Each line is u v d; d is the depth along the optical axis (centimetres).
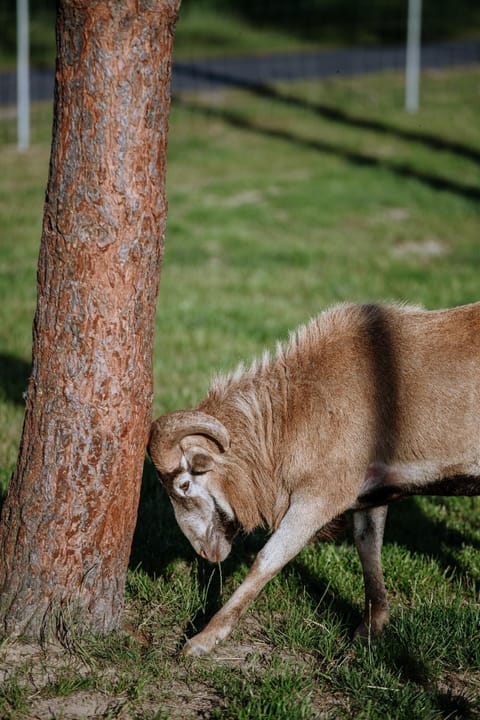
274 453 673
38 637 618
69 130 567
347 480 660
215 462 662
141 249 588
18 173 2462
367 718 568
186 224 2098
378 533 697
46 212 583
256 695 581
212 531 677
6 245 1892
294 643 651
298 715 556
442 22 4788
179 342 1357
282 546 650
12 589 617
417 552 805
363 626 675
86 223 573
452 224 2130
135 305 594
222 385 693
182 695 589
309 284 1692
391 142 2808
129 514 626
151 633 662
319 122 3022
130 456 614
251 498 680
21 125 2684
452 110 3134
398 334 675
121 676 597
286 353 691
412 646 638
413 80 3139
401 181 2455
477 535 838
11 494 618
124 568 638
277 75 3638
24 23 2653
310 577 755
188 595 697
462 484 677
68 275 580
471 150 2722
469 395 655
